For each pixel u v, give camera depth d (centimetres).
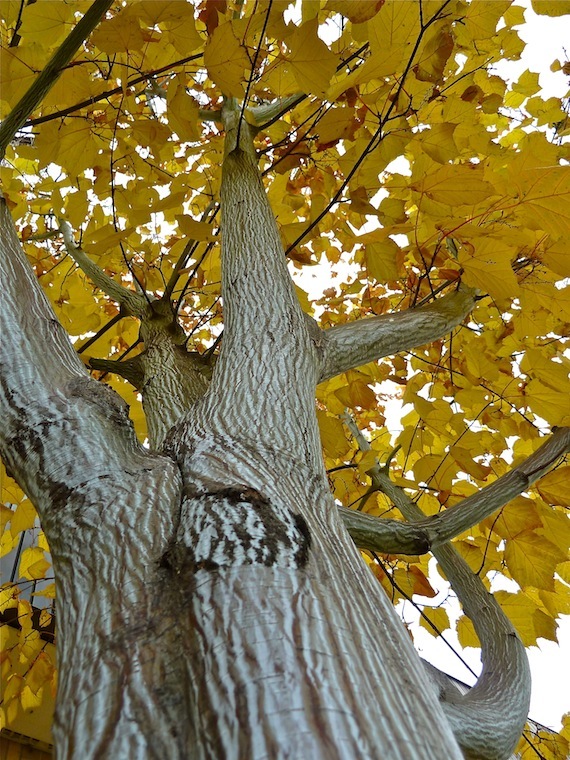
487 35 164
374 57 113
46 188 217
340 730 47
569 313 159
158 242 261
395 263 160
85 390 102
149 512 79
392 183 190
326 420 193
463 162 199
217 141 202
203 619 60
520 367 168
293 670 52
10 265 130
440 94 161
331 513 89
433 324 167
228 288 149
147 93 214
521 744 198
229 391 115
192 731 51
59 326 122
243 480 84
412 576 201
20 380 100
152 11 107
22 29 130
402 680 59
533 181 118
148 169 193
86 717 53
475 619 145
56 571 76
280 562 68
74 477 84
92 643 61
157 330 215
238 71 107
